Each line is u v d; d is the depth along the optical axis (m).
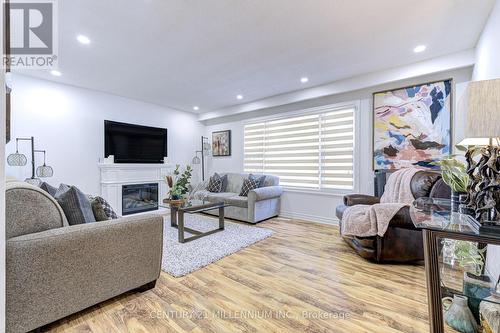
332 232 3.55
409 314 1.60
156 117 5.25
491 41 2.05
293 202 4.52
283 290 1.91
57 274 1.41
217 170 6.02
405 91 3.30
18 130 3.40
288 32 2.35
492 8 1.98
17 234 1.34
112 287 1.65
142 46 2.61
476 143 1.44
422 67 3.03
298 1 1.89
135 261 1.78
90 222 1.71
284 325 1.49
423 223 1.36
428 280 1.25
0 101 0.93
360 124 3.73
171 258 2.49
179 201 3.40
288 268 2.31
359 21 2.17
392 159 3.42
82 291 1.51
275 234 3.44
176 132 5.68
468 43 2.59
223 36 2.42
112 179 4.34
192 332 1.42
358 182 3.74
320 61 3.05
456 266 1.55
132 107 4.80
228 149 5.74
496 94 1.14
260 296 1.82
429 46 2.66
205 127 6.36
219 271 2.24
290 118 4.63
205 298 1.79
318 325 1.49
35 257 1.33
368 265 2.37
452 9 2.00
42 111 3.62
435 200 1.97
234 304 1.71
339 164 3.98
